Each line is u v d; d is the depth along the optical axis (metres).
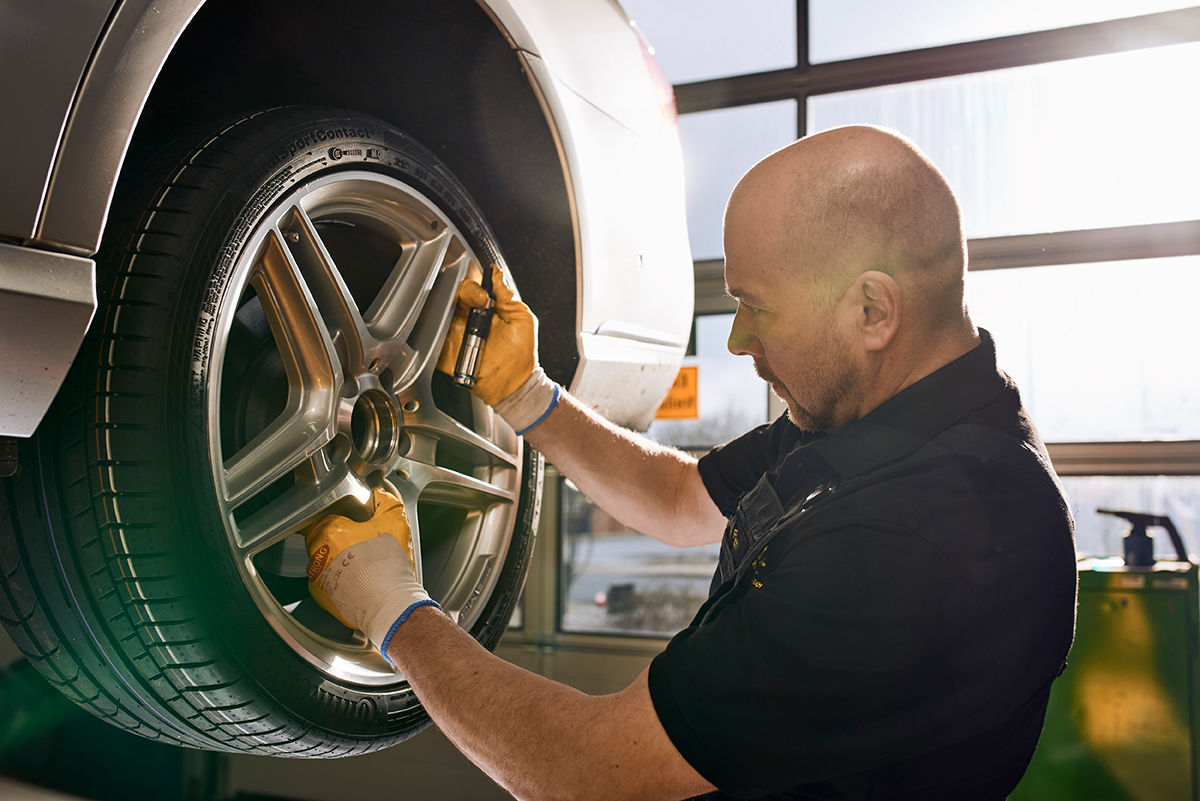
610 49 1.61
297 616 1.12
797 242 0.94
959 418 0.97
